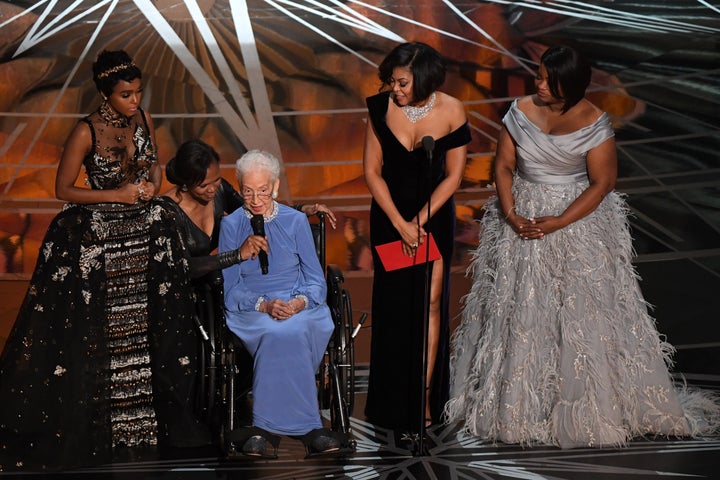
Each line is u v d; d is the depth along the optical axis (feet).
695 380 63.87
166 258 54.34
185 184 56.49
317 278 55.57
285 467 51.16
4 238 95.20
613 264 55.67
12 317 77.25
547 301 55.01
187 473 50.55
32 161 112.16
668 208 98.17
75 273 53.16
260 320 53.36
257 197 53.98
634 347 54.90
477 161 110.73
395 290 57.47
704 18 139.95
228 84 127.24
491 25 136.77
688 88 122.93
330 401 57.72
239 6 145.69
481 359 56.34
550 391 54.54
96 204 54.24
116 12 144.15
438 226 56.70
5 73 127.24
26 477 50.55
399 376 57.57
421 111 55.31
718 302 78.23
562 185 55.98
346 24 138.62
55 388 52.13
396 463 51.49
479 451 53.16
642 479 48.26
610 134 55.11
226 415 52.42
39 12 141.49
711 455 51.62
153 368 54.08
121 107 53.26
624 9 142.00
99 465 52.13
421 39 134.41
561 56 52.65
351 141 115.75
